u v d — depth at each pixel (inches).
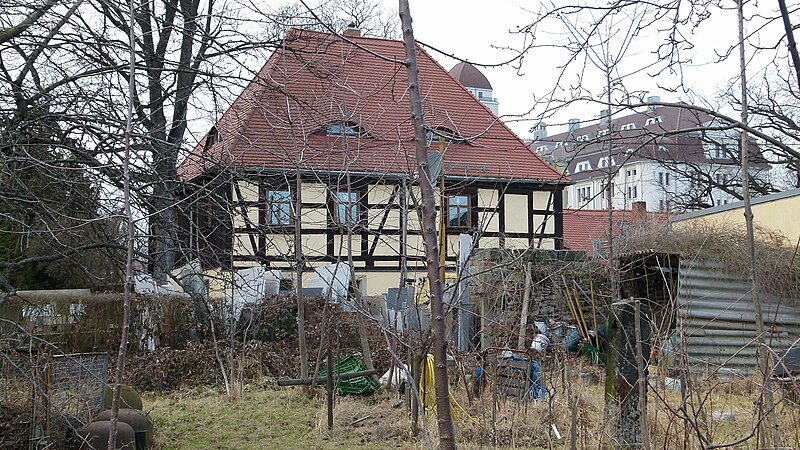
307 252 732.0
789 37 150.6
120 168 273.4
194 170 362.6
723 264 479.5
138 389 454.6
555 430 263.7
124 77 295.4
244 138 333.4
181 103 331.3
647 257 493.4
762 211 576.1
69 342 506.6
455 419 298.4
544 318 476.1
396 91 502.0
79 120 284.7
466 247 471.8
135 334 516.7
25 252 330.0
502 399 303.0
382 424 324.8
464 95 921.5
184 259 346.3
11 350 252.7
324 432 322.0
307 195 716.7
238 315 519.8
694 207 890.1
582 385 308.8
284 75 339.3
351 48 374.9
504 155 866.8
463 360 333.4
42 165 264.2
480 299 435.2
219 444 311.3
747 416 247.1
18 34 270.2
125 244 294.0
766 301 476.1
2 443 247.6
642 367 189.5
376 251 798.5
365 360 406.3
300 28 304.2
